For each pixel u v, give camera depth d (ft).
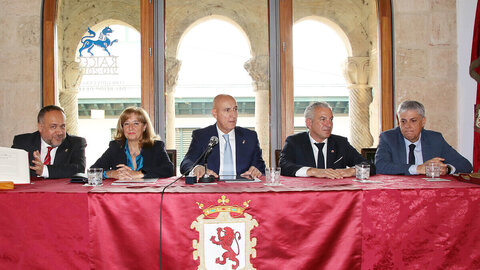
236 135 8.71
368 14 12.40
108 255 5.37
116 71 11.94
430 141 8.52
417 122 8.06
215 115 8.41
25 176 6.36
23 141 8.54
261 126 13.15
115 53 11.94
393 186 5.83
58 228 5.40
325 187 5.79
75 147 8.44
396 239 5.57
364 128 12.63
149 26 11.51
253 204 5.46
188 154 8.51
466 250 5.62
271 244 5.48
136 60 11.91
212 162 8.43
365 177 6.70
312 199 5.49
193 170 7.02
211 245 5.43
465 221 5.62
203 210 5.43
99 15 11.93
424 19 11.48
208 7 13.58
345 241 5.53
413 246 5.59
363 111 12.60
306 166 8.19
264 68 13.15
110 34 11.92
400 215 5.58
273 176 6.32
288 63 11.54
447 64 11.46
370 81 12.57
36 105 11.19
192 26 13.79
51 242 5.40
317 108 8.07
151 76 11.50
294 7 12.03
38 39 11.21
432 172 6.89
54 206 5.40
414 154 8.51
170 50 13.51
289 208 5.48
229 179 6.80
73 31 11.89
